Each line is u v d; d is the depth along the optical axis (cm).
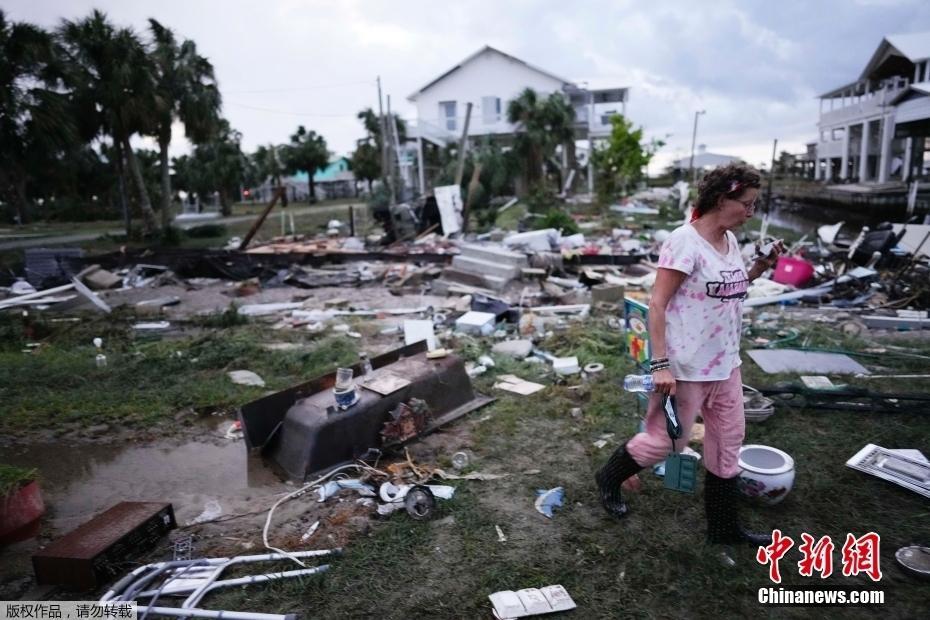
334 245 1864
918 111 2384
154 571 292
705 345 264
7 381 606
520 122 3331
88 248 2100
